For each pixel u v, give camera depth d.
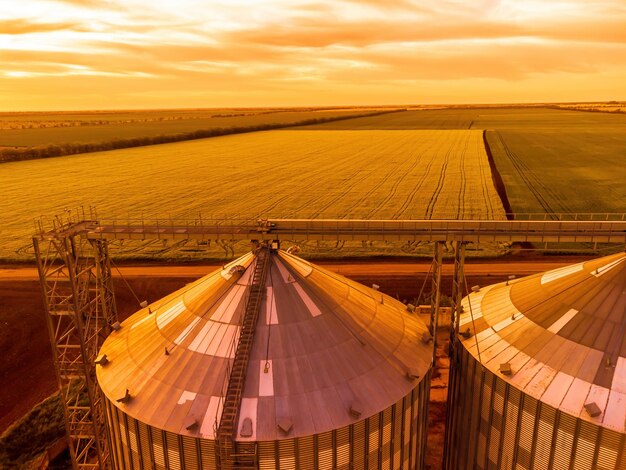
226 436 24.00
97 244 36.94
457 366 33.44
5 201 125.00
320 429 24.98
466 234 32.91
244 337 27.75
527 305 32.38
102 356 31.05
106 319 37.50
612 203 118.00
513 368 28.72
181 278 77.25
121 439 28.17
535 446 27.34
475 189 135.12
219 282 31.59
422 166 173.50
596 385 25.89
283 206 118.44
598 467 25.08
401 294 70.62
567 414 25.31
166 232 34.25
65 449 40.69
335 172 164.62
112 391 28.25
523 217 106.81
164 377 27.70
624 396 25.06
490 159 187.00
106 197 129.38
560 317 29.81
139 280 76.19
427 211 112.62
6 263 82.88
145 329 31.97
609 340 27.27
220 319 29.31
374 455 27.16
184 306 31.50
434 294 37.66
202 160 193.38
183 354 28.44
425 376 29.86
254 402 25.61
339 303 31.44
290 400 25.83
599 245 87.88
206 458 24.97
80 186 143.75
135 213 112.25
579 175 152.38
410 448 29.89
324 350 28.22
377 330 31.25
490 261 82.62
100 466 36.38
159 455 26.14
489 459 30.78
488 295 37.28
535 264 80.81
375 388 27.45
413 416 29.25
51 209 116.88
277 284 30.44
